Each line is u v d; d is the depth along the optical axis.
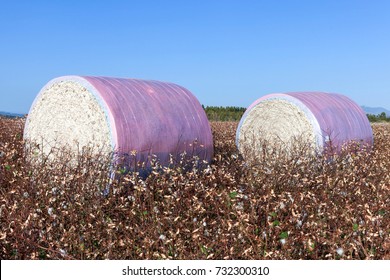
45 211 4.76
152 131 6.63
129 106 6.64
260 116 9.93
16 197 5.00
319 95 9.83
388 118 31.34
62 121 7.25
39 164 6.32
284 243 3.88
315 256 4.03
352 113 9.86
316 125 8.98
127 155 6.35
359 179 6.56
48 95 7.50
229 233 4.22
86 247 4.28
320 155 7.78
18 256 4.05
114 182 5.75
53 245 4.14
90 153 6.47
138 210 5.00
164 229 4.54
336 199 5.51
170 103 7.16
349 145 8.77
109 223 4.45
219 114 28.97
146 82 7.43
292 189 5.84
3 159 6.11
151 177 5.88
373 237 4.13
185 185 5.57
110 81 6.98
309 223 4.37
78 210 4.92
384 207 5.14
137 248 4.16
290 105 9.36
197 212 4.87
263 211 4.79
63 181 5.24
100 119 6.61
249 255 3.93
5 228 4.24
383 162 8.05
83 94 6.86
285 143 9.37
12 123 11.27
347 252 4.13
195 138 7.22
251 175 6.12
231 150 9.79
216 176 6.46
